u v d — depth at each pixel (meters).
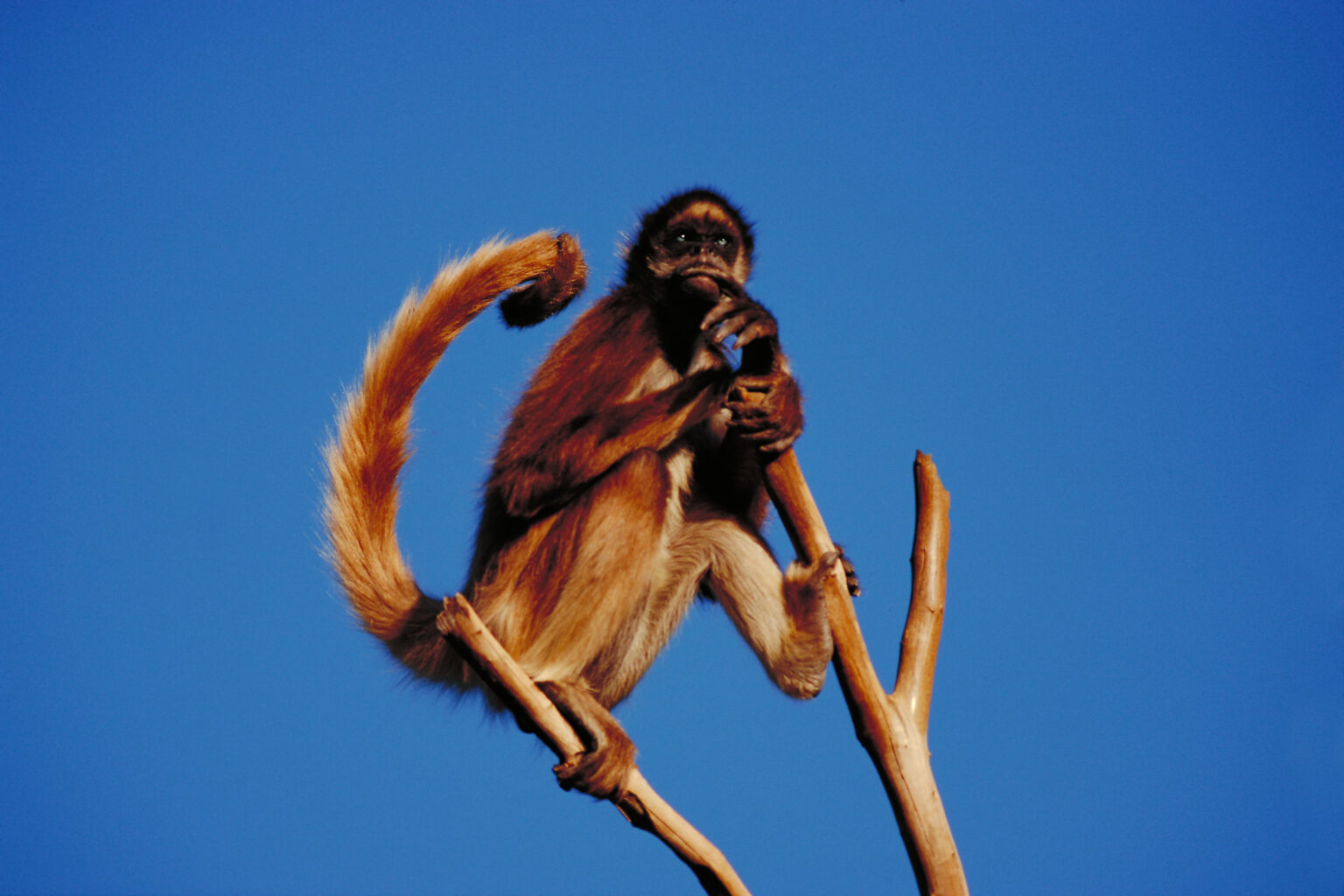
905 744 10.94
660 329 15.79
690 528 14.29
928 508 11.83
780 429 12.37
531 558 13.61
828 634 13.17
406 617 13.95
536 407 14.41
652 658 14.17
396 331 13.93
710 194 16.98
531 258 13.89
